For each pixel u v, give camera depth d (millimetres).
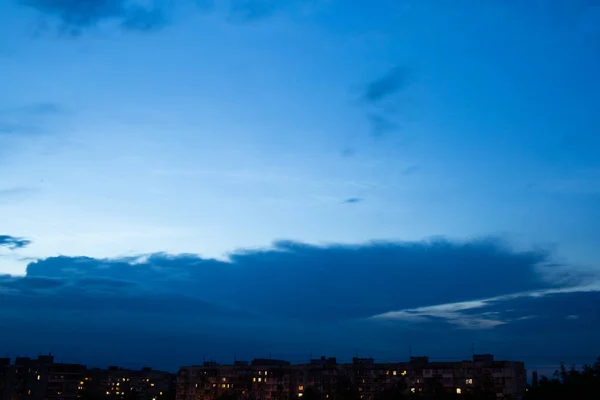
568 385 129625
